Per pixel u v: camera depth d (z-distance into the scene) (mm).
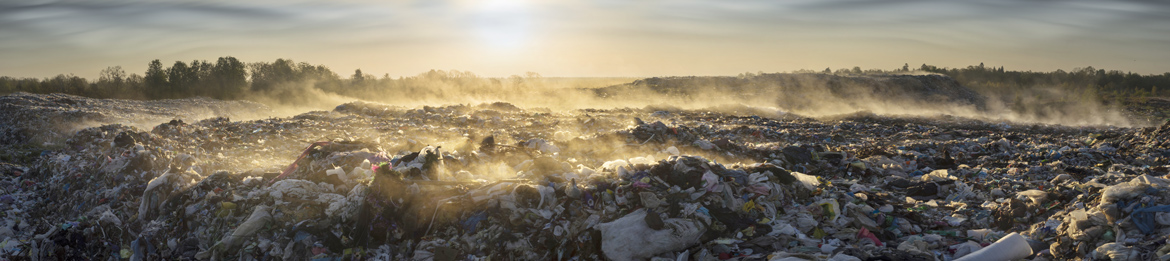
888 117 26234
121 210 8375
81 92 58094
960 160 12195
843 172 10141
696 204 6410
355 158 8703
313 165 8602
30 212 9531
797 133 17734
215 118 19250
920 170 10617
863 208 6902
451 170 8359
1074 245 5508
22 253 7535
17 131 17609
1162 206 5457
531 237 6316
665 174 7223
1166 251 4762
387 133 16844
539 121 20391
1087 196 6906
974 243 5977
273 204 6824
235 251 6316
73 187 9711
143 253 7027
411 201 6684
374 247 6418
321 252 6312
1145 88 97188
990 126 22641
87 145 12633
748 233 6145
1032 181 9398
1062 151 12312
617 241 5797
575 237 6184
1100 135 15469
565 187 6875
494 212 6562
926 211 7473
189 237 6855
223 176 7961
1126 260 4867
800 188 7418
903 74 78188
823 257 5398
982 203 7816
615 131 13977
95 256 7336
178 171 8352
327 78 81312
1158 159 11023
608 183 6938
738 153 12727
